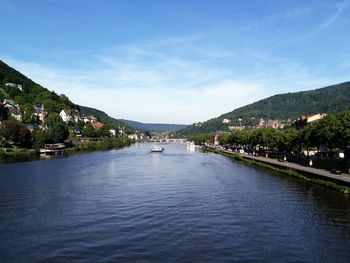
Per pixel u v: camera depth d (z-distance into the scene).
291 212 61.75
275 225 54.50
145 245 46.09
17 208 64.38
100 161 155.00
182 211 62.47
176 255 42.97
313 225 54.50
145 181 95.81
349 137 95.81
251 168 130.88
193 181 96.25
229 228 53.03
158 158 180.88
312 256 43.03
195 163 152.75
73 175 105.56
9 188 83.00
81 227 53.34
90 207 65.12
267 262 41.22
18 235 49.88
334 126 99.31
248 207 65.38
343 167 102.12
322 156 138.75
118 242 47.09
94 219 57.47
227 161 164.25
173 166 138.00
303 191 80.44
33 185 87.06
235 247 45.59
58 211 62.28
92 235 49.81
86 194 76.75
